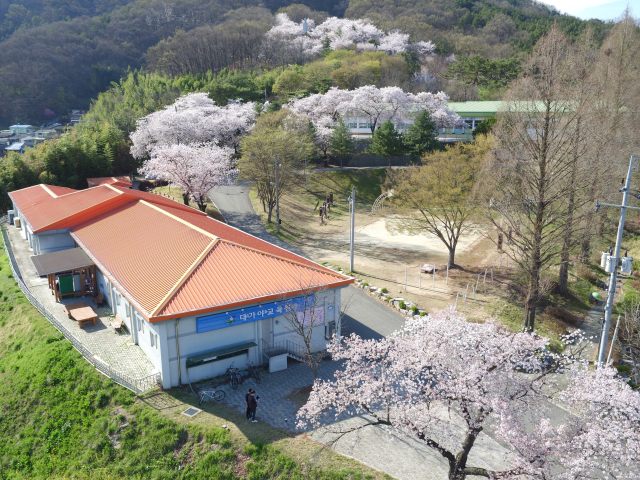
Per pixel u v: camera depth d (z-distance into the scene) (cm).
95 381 2122
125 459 1786
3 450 2009
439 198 3569
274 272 2412
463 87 9388
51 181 5819
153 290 2241
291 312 2177
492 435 1842
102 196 3925
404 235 4675
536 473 1265
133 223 3259
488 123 6219
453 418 1895
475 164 3547
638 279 3419
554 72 2433
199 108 6781
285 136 5297
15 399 2198
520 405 1436
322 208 5119
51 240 3494
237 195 5972
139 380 2059
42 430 2005
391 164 6956
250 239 3044
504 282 3378
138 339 2445
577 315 2981
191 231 2797
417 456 1714
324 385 1670
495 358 1487
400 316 2923
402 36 12550
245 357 2283
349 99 7206
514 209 2698
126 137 7719
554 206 2800
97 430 1906
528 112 2614
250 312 2188
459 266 3753
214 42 13662
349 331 2698
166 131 6125
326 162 6894
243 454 1694
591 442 1234
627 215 4484
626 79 3866
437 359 1534
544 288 2606
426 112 6469
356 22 14112
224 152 5400
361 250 4247
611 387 1373
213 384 2147
